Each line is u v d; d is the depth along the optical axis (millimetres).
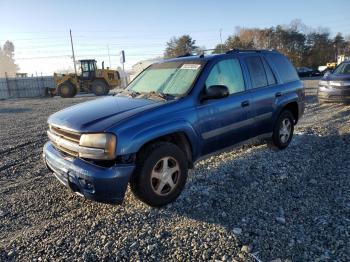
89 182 3326
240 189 4223
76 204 4055
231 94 4582
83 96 28609
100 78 28109
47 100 25078
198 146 4094
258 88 5047
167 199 3779
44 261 2934
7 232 3490
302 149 5824
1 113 16250
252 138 5012
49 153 3951
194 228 3359
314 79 34781
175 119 3797
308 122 8414
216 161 5266
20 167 5871
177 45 70312
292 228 3297
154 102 3979
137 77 5199
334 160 5203
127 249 3059
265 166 4977
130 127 3430
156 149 3609
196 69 4395
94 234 3332
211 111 4203
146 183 3555
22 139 8617
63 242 3213
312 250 2934
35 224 3625
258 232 3236
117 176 3299
